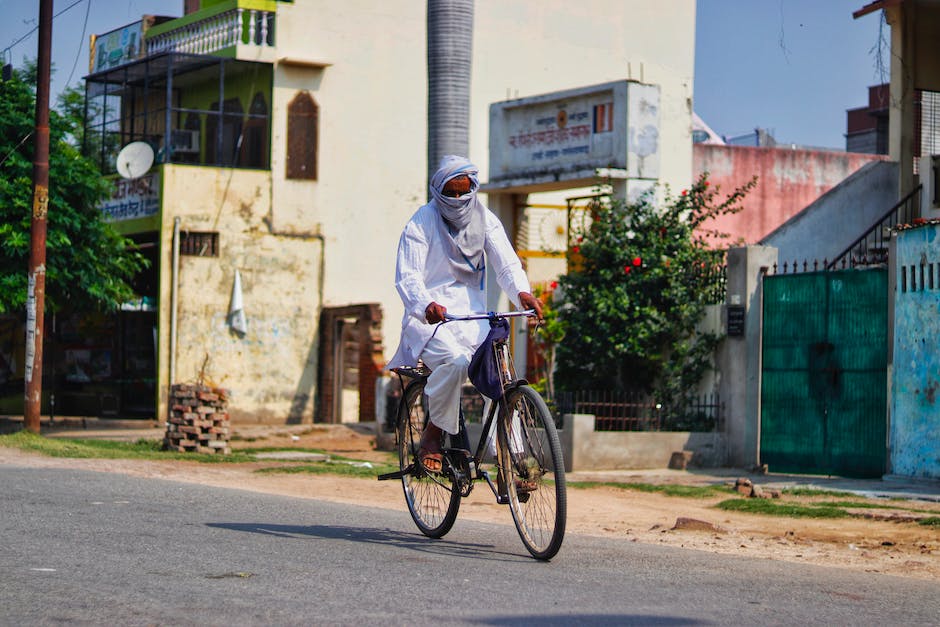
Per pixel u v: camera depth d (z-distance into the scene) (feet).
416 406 25.68
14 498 30.66
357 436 80.59
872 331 51.34
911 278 48.57
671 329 59.57
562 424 56.70
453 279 23.13
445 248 23.02
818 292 53.88
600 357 60.85
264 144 92.27
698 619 16.58
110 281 74.23
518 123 78.23
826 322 53.42
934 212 65.00
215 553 21.27
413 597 17.38
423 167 97.60
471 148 102.42
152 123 98.27
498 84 103.65
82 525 25.09
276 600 16.81
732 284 57.26
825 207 73.87
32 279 61.87
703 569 22.07
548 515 21.70
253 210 90.58
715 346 58.39
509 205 80.38
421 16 97.81
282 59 91.50
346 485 44.32
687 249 61.31
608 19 108.68
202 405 58.49
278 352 90.89
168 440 58.59
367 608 16.43
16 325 96.37
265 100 92.38
